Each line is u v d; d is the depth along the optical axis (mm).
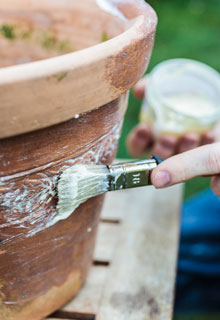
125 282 863
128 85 599
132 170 637
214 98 1270
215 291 1371
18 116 485
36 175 580
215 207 1401
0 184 558
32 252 671
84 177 605
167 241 978
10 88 460
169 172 661
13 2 906
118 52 544
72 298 833
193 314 1442
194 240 1356
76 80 507
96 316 791
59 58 497
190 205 1479
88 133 610
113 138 694
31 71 469
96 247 962
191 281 1363
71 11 868
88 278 885
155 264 910
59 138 571
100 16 823
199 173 685
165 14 3256
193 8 3410
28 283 711
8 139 523
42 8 899
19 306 735
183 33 2951
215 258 1341
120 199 1130
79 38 882
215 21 3199
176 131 1136
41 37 933
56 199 628
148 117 1215
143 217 1056
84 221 732
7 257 651
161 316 795
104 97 563
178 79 1276
